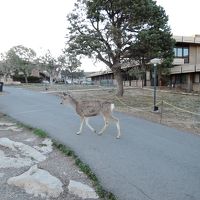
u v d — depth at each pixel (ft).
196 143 35.04
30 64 267.59
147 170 25.04
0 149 30.60
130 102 82.33
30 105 71.61
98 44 82.94
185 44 150.82
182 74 140.15
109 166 25.86
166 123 49.21
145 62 88.63
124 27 86.79
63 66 245.65
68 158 27.81
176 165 26.48
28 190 20.59
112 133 39.27
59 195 19.93
